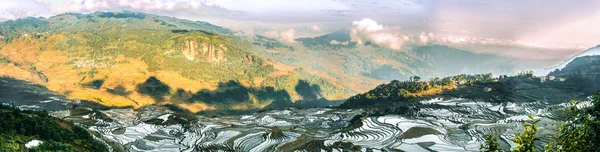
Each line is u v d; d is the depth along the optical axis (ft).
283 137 460.55
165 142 439.22
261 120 617.62
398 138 423.64
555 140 72.95
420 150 378.32
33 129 300.20
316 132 498.28
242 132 487.61
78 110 588.09
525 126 68.03
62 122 353.92
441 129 463.83
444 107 597.11
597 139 64.64
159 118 558.97
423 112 571.28
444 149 380.58
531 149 64.03
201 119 593.83
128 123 542.16
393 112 589.32
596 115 67.51
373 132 454.81
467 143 401.29
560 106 570.46
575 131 68.54
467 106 601.62
